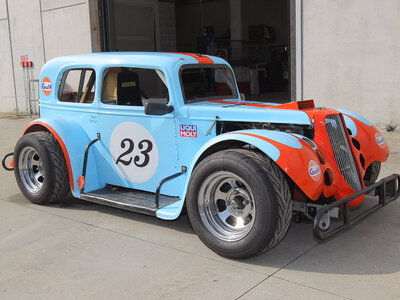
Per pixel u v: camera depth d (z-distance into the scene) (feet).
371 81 26.37
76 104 16.02
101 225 14.58
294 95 29.37
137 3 47.60
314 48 28.09
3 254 12.48
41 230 14.21
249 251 11.05
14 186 19.66
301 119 12.33
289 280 10.54
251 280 10.57
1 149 27.91
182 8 83.82
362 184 12.76
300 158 10.82
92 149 15.66
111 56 15.26
